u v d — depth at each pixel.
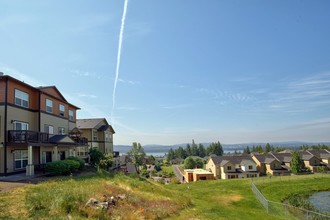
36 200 9.56
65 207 9.26
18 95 20.80
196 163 80.19
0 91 19.20
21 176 18.03
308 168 63.53
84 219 8.77
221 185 32.56
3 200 9.69
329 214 21.69
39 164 22.27
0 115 18.92
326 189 32.59
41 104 23.92
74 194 10.59
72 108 32.66
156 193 17.62
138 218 10.41
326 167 64.06
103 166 31.25
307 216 18.36
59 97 28.41
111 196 12.55
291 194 29.98
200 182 35.72
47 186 12.85
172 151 147.25
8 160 18.69
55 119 27.00
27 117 21.97
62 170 19.62
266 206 21.17
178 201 16.02
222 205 19.45
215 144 134.12
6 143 18.55
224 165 57.09
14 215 8.15
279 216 18.09
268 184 34.09
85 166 27.11
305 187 33.19
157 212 11.97
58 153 27.14
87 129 38.56
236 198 24.61
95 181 16.45
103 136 41.94
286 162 64.75
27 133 19.14
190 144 147.12
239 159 61.75
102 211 9.72
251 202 23.19
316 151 73.62
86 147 33.16
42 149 23.53
